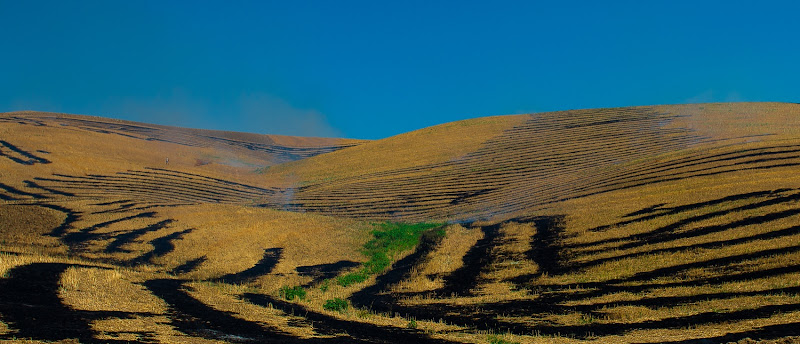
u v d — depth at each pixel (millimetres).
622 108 84875
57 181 57969
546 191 44125
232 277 26156
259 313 18500
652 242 25703
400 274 26672
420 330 17094
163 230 34562
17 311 15359
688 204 30172
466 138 78312
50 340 12703
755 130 57375
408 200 50625
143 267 26875
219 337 14555
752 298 18000
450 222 39125
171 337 14078
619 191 37125
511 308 19859
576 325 17312
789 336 14445
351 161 74188
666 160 43844
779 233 23672
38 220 35031
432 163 66312
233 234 33906
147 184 59781
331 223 37750
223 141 100750
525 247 28625
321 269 27922
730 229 25297
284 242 32594
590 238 28078
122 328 14570
